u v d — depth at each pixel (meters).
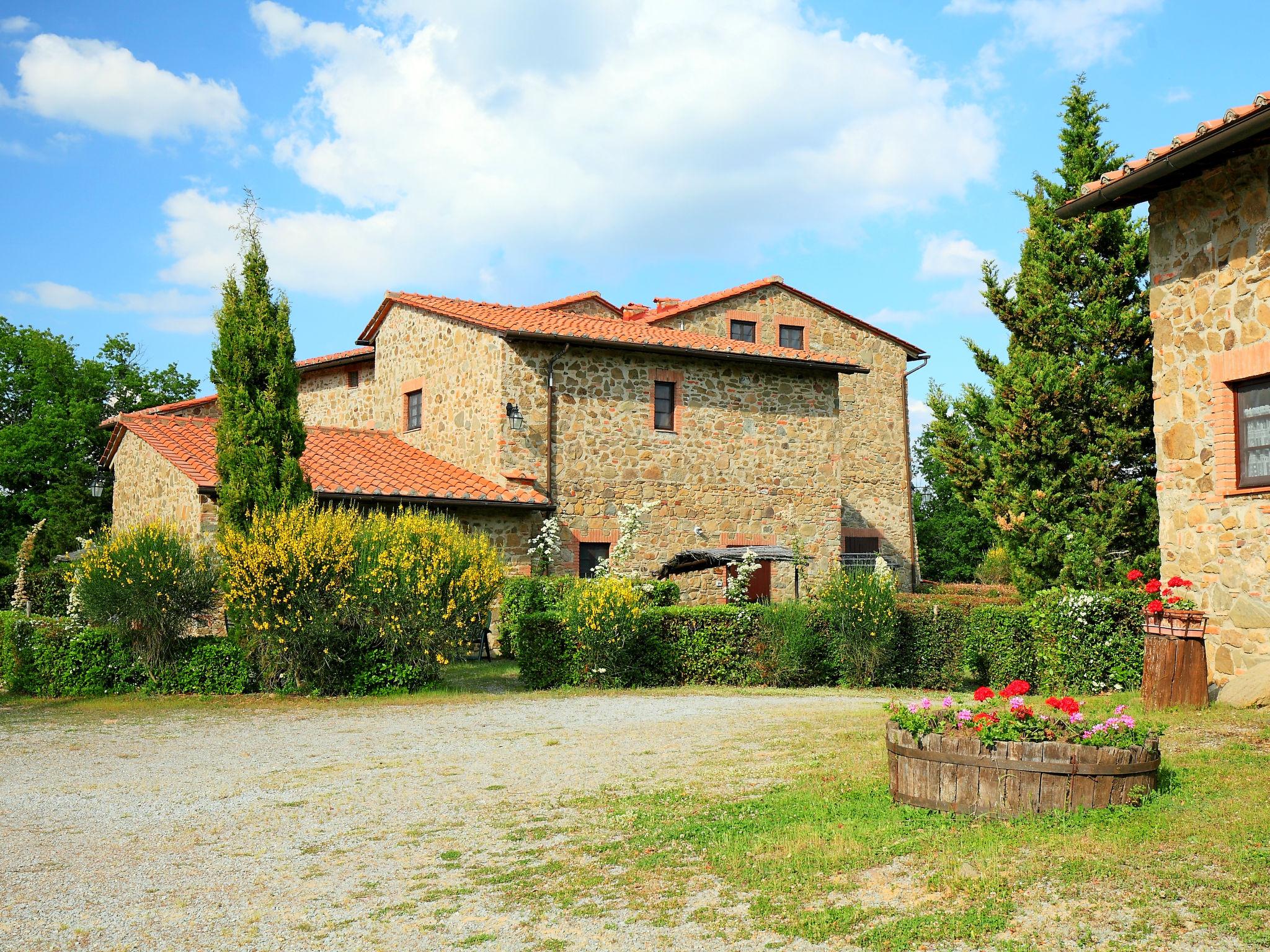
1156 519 12.45
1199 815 5.03
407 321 20.66
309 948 4.27
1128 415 12.70
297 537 11.68
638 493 18.64
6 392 33.12
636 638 12.62
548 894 4.76
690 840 5.42
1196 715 7.66
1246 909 3.93
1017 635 11.95
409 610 11.97
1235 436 8.73
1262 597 8.34
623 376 18.67
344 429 20.16
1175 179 9.05
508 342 17.48
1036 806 5.25
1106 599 9.95
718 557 17.58
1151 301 9.66
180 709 10.98
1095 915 4.02
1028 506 12.94
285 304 13.57
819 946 3.98
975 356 14.12
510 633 15.85
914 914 4.18
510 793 6.80
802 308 26.03
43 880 5.25
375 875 5.19
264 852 5.65
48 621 12.33
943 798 5.45
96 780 7.61
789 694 11.96
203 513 15.02
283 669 11.98
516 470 17.33
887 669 12.91
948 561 34.25
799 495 20.39
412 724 9.84
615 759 7.78
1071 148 13.52
